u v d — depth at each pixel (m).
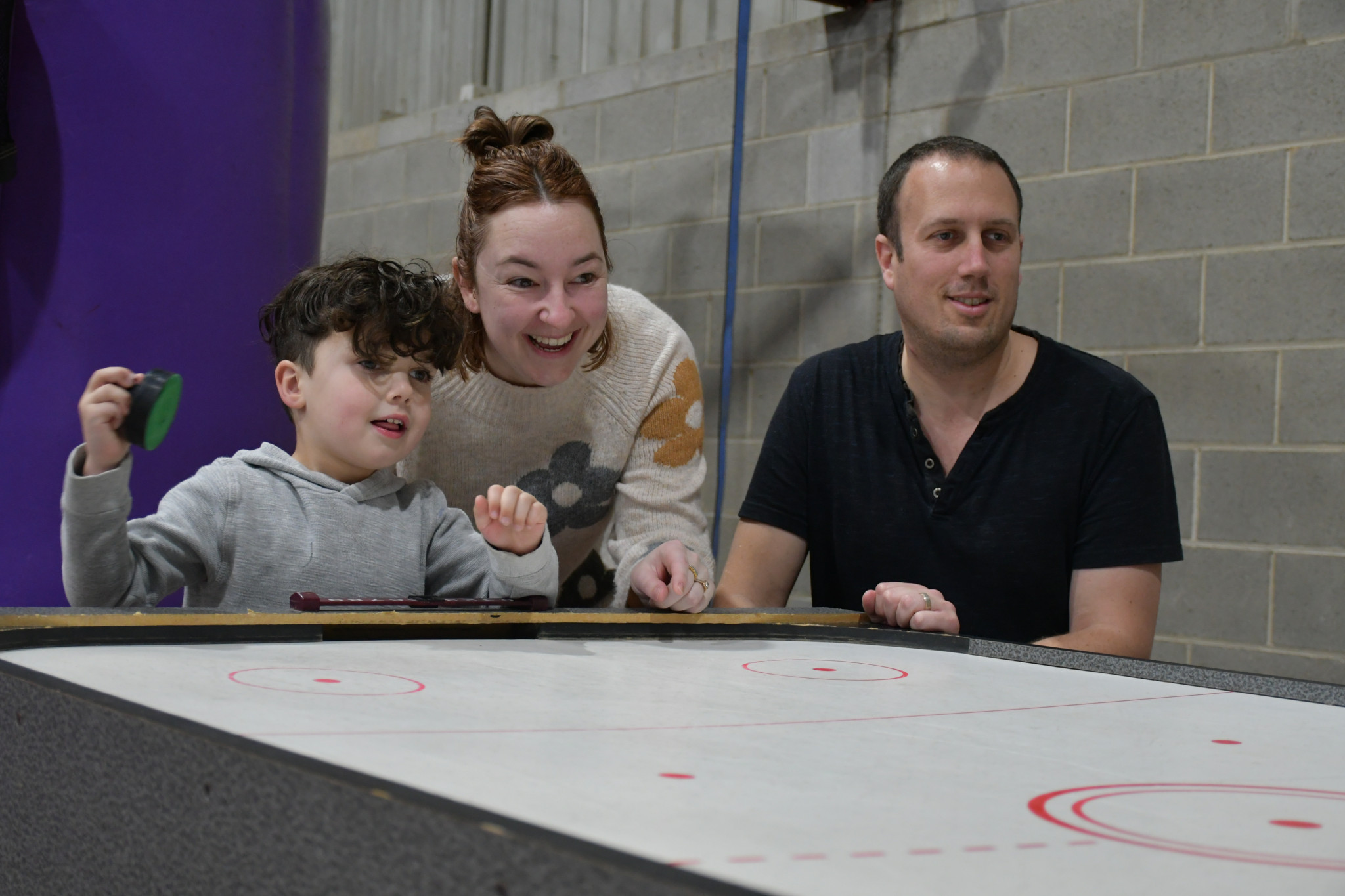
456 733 0.58
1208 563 2.27
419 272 1.35
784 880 0.37
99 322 1.55
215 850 0.44
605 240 1.30
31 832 0.55
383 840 0.38
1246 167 2.23
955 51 2.64
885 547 1.55
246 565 1.16
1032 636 1.51
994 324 1.43
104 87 1.54
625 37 3.35
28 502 1.53
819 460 1.62
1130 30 2.38
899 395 1.55
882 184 1.56
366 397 1.21
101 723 0.51
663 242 3.19
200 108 1.61
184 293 1.61
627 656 0.95
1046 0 2.50
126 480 0.99
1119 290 2.39
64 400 1.54
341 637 0.94
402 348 1.22
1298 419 2.17
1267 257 2.21
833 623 1.20
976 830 0.45
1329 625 2.12
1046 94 2.50
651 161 3.23
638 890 0.32
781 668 0.92
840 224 2.84
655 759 0.55
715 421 3.07
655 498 1.43
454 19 3.85
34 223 1.52
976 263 1.41
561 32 3.53
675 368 1.46
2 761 0.58
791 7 3.01
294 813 0.41
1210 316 2.28
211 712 0.60
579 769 0.51
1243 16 2.24
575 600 1.56
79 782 0.52
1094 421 1.46
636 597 1.38
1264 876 0.41
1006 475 1.48
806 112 2.91
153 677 0.70
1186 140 2.31
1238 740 0.69
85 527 0.97
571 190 1.24
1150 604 1.43
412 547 1.25
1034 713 0.76
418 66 3.98
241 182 1.67
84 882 0.51
